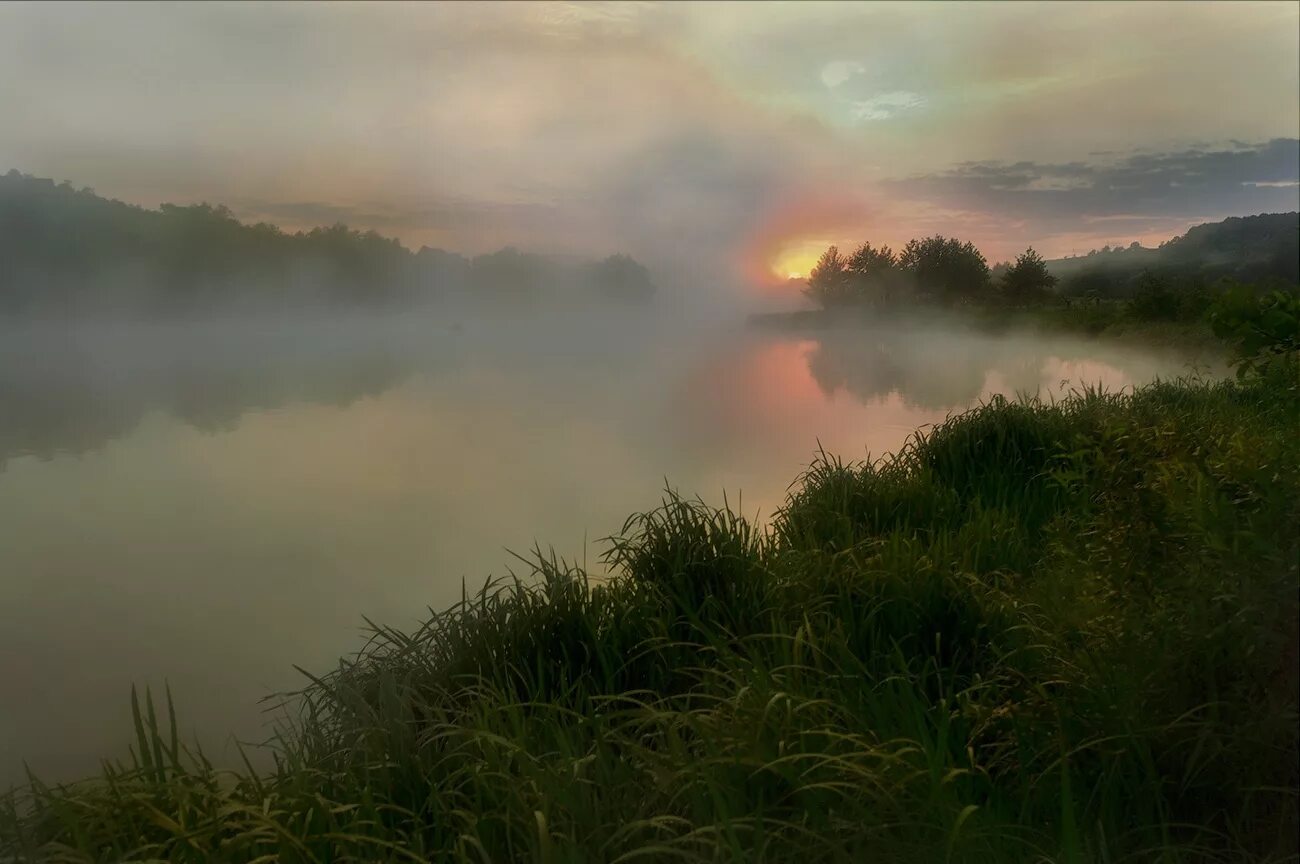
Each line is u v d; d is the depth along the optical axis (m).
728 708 2.23
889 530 4.23
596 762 2.07
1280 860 1.61
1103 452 2.57
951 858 1.70
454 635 3.09
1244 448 2.75
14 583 5.42
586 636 3.06
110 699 3.86
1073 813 1.79
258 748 3.33
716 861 1.65
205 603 5.11
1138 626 2.03
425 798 2.18
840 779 1.88
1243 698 1.75
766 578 3.40
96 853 2.04
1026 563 3.47
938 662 2.72
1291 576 1.68
